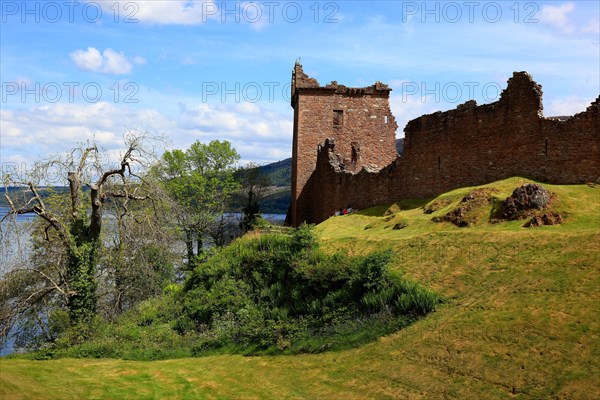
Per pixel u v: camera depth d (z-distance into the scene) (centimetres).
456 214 3053
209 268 3338
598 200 2780
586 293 1984
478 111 3556
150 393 2048
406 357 2048
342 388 1989
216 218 5884
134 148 3056
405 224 3278
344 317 2517
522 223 2742
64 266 2986
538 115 3206
